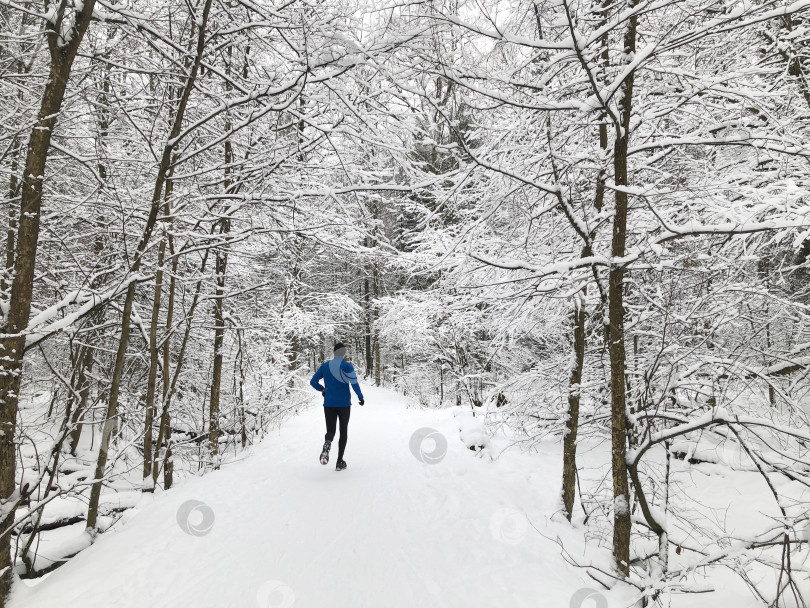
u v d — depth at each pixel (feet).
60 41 10.85
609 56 13.03
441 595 9.50
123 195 17.04
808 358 15.78
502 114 14.26
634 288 16.28
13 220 14.61
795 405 11.81
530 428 20.61
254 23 13.16
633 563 12.04
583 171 13.98
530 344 28.76
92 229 20.20
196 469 23.99
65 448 24.25
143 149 18.28
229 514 14.28
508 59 12.26
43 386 25.75
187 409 29.17
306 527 13.25
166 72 14.11
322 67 12.90
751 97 10.56
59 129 17.34
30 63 16.08
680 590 9.10
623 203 11.02
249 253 22.17
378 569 10.68
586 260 11.03
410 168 13.33
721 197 11.78
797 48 15.02
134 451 27.35
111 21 12.76
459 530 12.99
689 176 15.71
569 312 17.57
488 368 38.42
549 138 12.32
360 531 12.97
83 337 19.20
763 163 15.06
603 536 13.25
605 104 10.34
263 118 17.35
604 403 16.78
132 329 24.02
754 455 9.70
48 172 18.84
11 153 15.78
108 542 12.27
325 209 18.35
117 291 13.38
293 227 16.84
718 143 10.94
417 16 10.44
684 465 18.61
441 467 19.81
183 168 19.86
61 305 11.65
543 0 10.69
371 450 23.98
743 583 11.73
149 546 11.85
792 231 11.05
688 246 15.29
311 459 22.16
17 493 10.15
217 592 9.63
